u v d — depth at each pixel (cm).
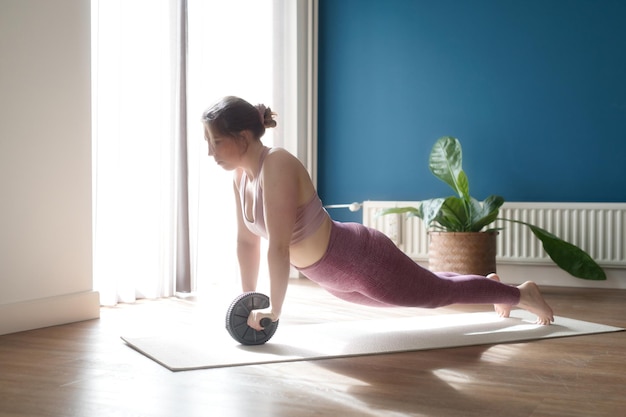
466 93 486
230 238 445
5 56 279
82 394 186
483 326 288
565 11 463
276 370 213
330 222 241
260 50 470
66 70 310
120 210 361
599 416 167
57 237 304
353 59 513
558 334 270
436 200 412
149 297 385
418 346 246
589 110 459
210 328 289
